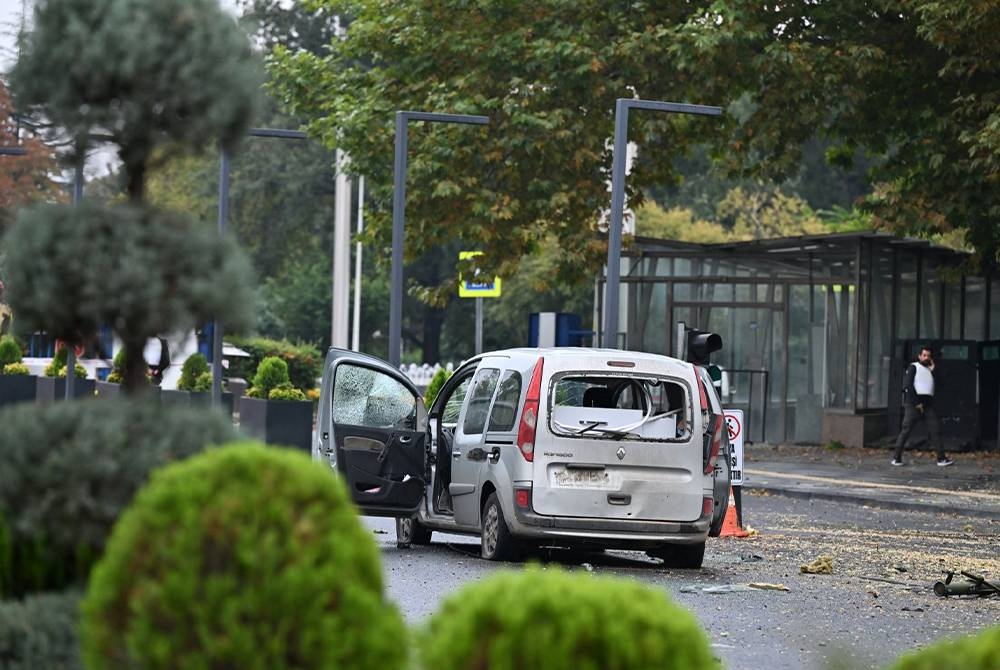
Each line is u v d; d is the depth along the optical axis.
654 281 73.06
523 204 60.81
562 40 59.28
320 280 136.50
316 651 8.62
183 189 126.31
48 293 10.95
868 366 69.50
